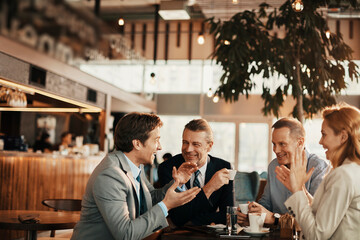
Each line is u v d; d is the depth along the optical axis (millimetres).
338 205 1749
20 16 4434
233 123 11141
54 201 3812
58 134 8719
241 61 4602
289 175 2031
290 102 10430
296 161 2033
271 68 4461
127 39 10102
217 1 8422
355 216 1759
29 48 5523
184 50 10719
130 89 10383
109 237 1898
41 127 8859
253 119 11016
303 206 1896
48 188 6133
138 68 10758
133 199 1970
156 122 2061
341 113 1885
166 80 11523
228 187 2645
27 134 8914
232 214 2184
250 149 11000
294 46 4613
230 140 11125
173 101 11453
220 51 4773
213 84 11281
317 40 4492
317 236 1776
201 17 9734
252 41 4594
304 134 2547
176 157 2734
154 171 9953
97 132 8328
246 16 4703
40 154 5918
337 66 4699
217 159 2768
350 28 8906
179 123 11539
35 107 7984
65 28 5336
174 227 2363
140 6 9445
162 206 1943
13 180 5383
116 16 8695
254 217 2207
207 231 2191
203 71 11367
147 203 2137
